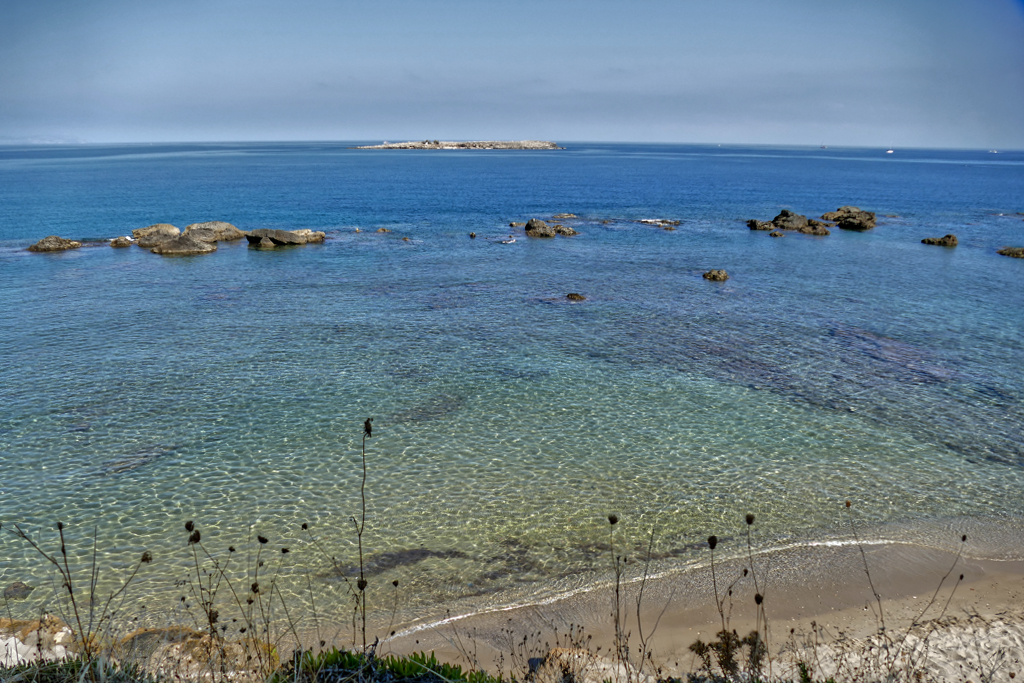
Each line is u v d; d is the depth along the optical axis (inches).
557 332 1189.1
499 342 1124.5
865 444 768.3
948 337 1186.6
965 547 572.4
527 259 1914.4
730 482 679.7
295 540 570.6
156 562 538.6
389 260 1876.2
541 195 3853.3
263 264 1800.0
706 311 1350.9
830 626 466.3
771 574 530.6
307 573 526.9
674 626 468.4
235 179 4877.0
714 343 1137.4
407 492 652.1
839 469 709.3
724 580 522.9
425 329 1196.5
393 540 573.0
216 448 738.2
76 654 352.2
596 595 504.1
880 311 1366.9
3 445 732.7
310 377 952.9
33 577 516.1
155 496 638.5
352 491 653.3
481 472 693.9
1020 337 1191.6
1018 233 2529.5
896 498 652.1
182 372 964.0
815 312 1353.3
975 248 2178.9
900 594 506.6
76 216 2628.0
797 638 450.9
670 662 424.2
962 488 673.0
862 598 501.4
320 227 2485.2
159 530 583.8
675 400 889.5
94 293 1439.5
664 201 3577.8
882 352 1098.7
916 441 778.2
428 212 2979.8
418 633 461.1
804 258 1972.2
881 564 546.3
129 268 1717.5
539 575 528.7
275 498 638.5
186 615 474.3
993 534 592.7
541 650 441.4
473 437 775.1
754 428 808.3
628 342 1135.0
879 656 424.8
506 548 563.8
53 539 567.5
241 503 629.0
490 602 495.8
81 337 1120.2
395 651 440.5
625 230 2507.4
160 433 771.4
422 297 1444.4
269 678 333.7
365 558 546.9
